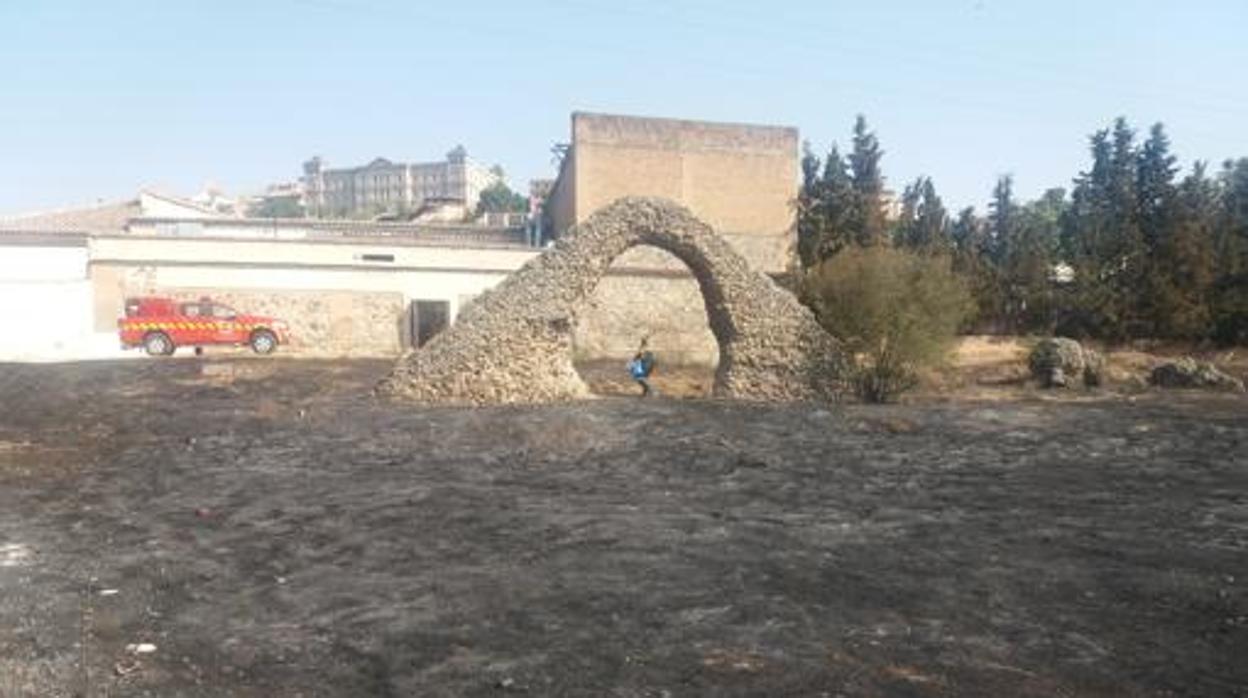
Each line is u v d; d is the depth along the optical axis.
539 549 10.86
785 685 6.89
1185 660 7.40
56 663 7.51
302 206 141.50
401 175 154.00
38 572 10.16
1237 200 59.88
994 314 50.78
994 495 14.07
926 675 7.07
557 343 24.98
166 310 39.75
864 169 60.59
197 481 15.23
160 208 64.94
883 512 12.87
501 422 20.38
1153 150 57.53
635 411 21.88
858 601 8.86
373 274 45.06
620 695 6.73
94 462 17.03
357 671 7.27
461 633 8.07
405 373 24.69
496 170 162.12
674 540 11.23
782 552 10.66
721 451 17.81
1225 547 10.94
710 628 8.12
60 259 42.59
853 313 26.44
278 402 24.38
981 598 8.97
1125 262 48.47
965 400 26.30
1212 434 19.70
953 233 67.44
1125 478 15.45
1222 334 44.47
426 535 11.59
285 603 9.01
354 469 16.22
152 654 7.71
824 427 20.22
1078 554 10.59
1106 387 30.34
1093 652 7.56
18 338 42.06
